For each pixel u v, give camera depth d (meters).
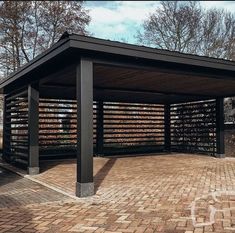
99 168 10.02
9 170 10.08
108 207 5.44
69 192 6.62
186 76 8.48
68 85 10.04
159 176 8.45
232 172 9.04
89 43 6.10
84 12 18.55
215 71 8.49
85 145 6.26
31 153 9.08
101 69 7.47
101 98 13.51
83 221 4.71
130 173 8.99
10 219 4.84
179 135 15.23
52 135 12.95
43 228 4.43
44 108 12.74
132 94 12.33
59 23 17.94
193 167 10.12
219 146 12.85
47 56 7.01
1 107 19.30
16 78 9.30
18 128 10.44
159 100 14.34
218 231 4.21
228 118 17.16
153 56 6.91
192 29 20.41
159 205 5.51
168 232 4.20
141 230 4.29
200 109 14.05
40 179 8.23
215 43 20.36
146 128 14.93
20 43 17.52
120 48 6.46
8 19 16.84
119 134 14.90
